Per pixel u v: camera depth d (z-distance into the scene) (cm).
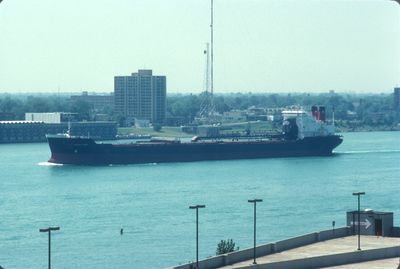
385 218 17275
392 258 15512
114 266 18338
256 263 14612
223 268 14462
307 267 14562
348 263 15012
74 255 19538
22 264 18725
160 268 18062
